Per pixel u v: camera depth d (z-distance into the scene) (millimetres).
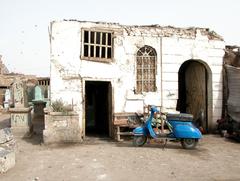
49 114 11188
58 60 12398
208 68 14344
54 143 11164
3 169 7109
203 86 14828
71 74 12500
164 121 11125
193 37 14070
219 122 13859
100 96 16641
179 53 13859
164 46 13672
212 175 6859
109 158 8578
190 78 16094
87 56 12852
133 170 7254
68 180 6445
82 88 12570
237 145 11117
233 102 13273
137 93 13297
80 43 12633
